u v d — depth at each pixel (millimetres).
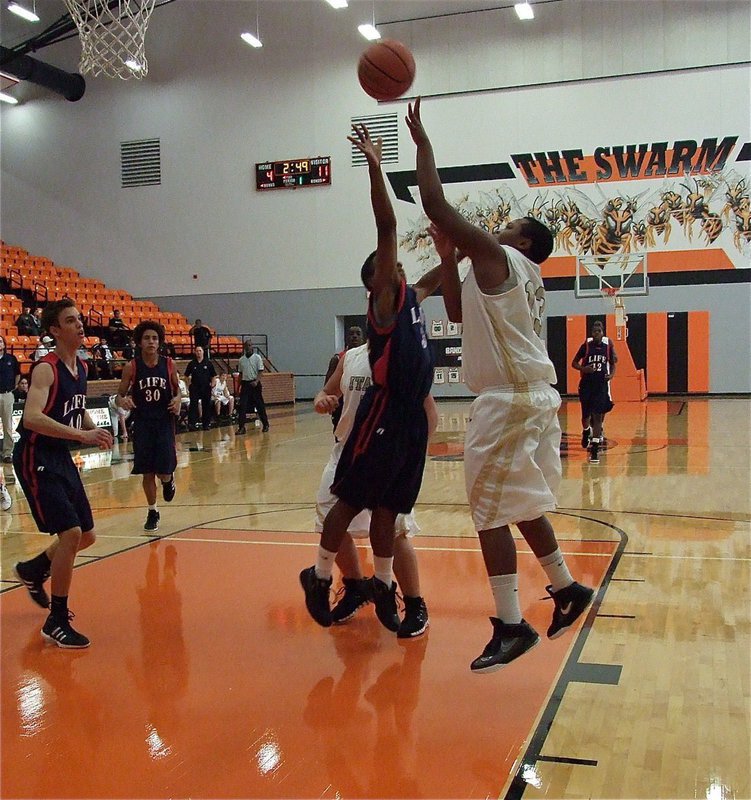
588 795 2371
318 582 3580
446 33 21109
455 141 21234
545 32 20531
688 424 14016
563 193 20750
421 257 21562
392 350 3506
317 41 22031
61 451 4078
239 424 14609
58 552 3893
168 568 5262
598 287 20719
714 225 20000
